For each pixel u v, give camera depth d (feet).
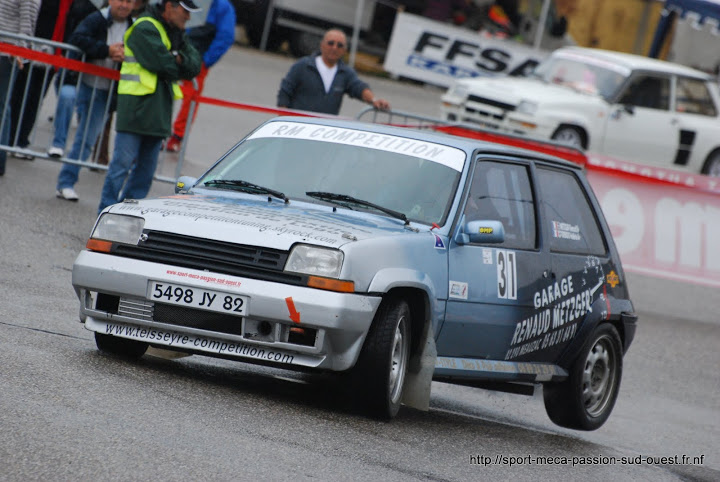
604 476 69.05
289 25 300.20
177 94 114.93
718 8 234.17
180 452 52.37
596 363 85.05
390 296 66.80
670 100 211.82
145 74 110.93
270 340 63.72
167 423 56.85
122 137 112.16
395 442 63.98
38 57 124.77
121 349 71.26
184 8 110.32
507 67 285.23
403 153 76.07
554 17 295.28
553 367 81.10
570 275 81.71
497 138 140.36
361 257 64.34
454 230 72.08
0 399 55.01
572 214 84.94
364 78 294.66
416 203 72.95
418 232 70.64
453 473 60.29
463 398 91.66
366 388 66.18
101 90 127.85
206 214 67.36
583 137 205.16
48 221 116.26
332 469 54.85
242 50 296.71
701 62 300.81
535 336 78.23
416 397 69.87
